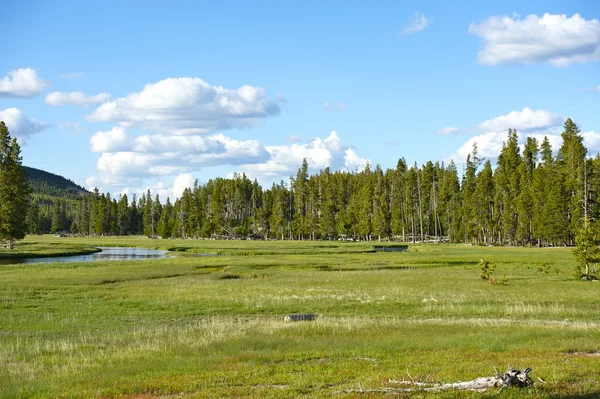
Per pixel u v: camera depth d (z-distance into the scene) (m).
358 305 33.12
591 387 13.92
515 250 94.44
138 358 18.92
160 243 139.00
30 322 27.91
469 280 45.88
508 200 123.38
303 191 180.75
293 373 16.28
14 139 95.31
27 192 96.69
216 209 189.62
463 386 14.01
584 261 46.75
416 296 36.38
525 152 136.88
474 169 150.25
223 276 51.12
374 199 162.00
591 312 29.66
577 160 113.12
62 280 45.53
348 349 19.66
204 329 24.89
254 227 189.75
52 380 16.09
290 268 60.41
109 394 14.27
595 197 104.00
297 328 24.47
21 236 95.31
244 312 31.38
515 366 16.38
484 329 23.80
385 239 164.12
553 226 105.38
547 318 28.22
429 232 161.50
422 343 20.59
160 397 13.95
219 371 16.58
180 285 43.66
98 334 24.59
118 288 41.41
